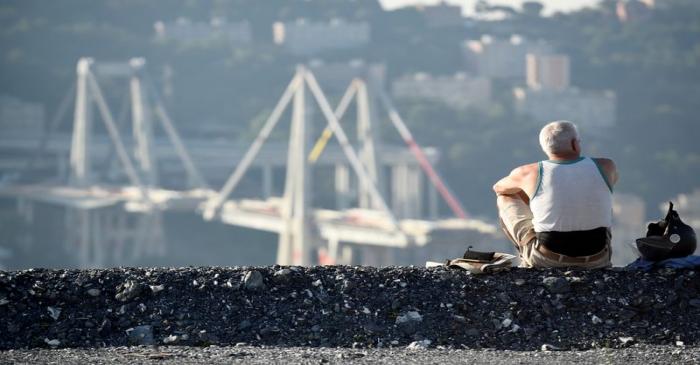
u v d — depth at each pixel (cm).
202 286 2770
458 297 2755
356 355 2405
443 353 2456
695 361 2336
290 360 2334
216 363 2297
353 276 2834
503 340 2616
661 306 2725
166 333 2612
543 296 2750
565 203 2773
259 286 2778
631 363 2319
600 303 2727
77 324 2625
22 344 2541
